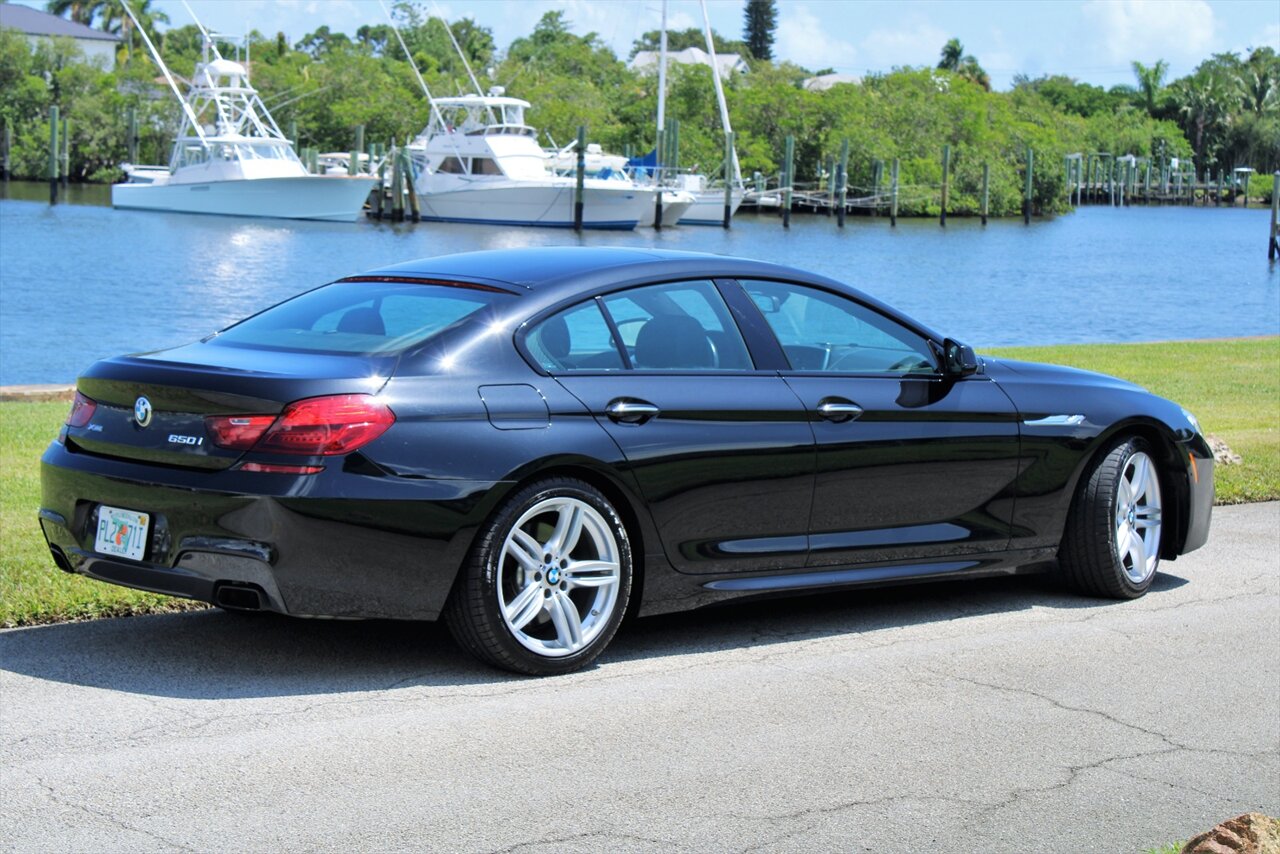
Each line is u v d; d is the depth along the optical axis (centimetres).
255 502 469
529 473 501
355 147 7150
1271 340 2098
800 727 474
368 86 9800
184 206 6838
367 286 564
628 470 523
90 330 3059
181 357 515
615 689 508
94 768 414
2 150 10019
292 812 387
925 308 3981
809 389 571
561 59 13438
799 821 395
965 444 609
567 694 500
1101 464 654
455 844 370
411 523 482
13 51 9944
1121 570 659
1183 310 4059
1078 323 3641
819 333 592
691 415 539
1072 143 14550
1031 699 514
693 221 7669
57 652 529
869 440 581
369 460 477
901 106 10219
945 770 440
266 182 6594
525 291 531
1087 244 7631
